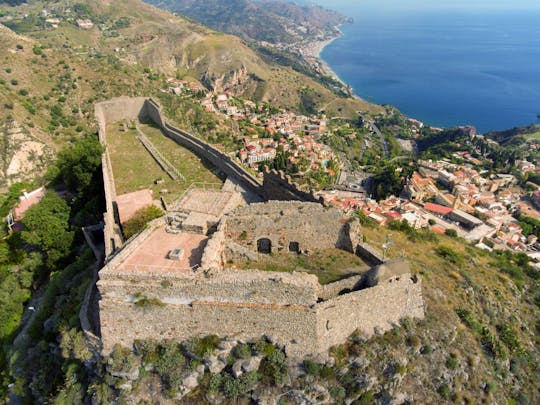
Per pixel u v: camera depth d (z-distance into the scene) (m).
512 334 39.34
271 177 40.66
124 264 26.92
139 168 52.78
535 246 100.06
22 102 112.69
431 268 43.91
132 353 27.11
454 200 117.44
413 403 28.28
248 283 25.02
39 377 32.47
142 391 26.48
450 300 38.25
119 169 52.59
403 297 30.78
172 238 30.34
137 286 25.64
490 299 42.78
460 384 30.67
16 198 73.50
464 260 50.47
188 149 58.97
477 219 101.56
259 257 32.84
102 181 52.66
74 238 48.53
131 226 35.78
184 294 25.66
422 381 29.34
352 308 27.56
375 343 28.83
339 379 26.92
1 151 97.88
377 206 99.69
